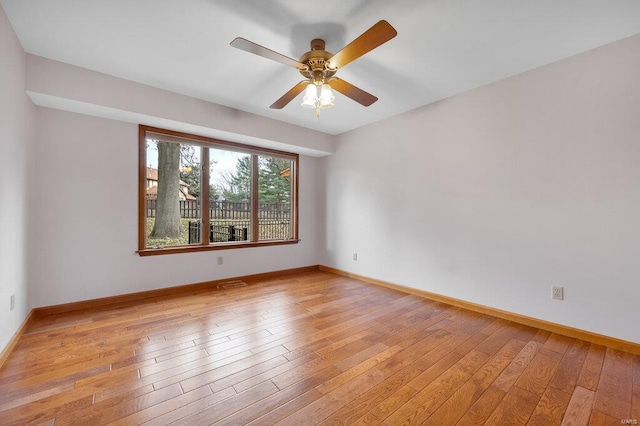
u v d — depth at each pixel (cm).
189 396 153
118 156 301
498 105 271
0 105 177
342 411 144
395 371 179
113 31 198
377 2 168
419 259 339
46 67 234
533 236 250
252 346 210
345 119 383
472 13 178
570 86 229
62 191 271
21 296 226
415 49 219
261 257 419
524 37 204
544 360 194
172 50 222
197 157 366
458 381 169
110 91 262
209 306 294
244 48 166
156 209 335
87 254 285
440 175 318
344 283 392
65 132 272
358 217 417
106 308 284
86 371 175
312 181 481
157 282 328
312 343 216
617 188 209
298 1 168
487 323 257
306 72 201
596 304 219
